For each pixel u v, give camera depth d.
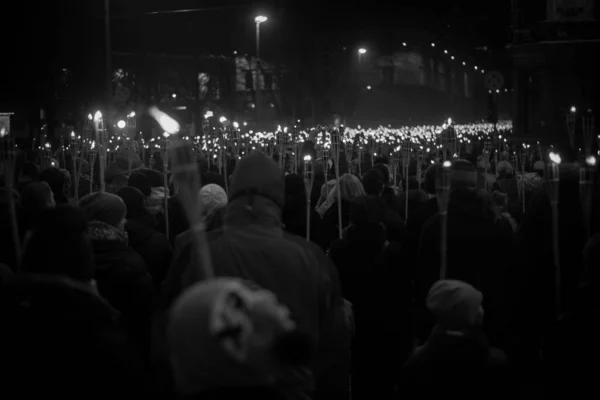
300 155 11.61
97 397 2.84
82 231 3.23
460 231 5.89
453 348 4.18
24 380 2.82
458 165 6.39
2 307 2.91
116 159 9.45
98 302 2.96
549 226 6.42
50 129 36.41
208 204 6.30
